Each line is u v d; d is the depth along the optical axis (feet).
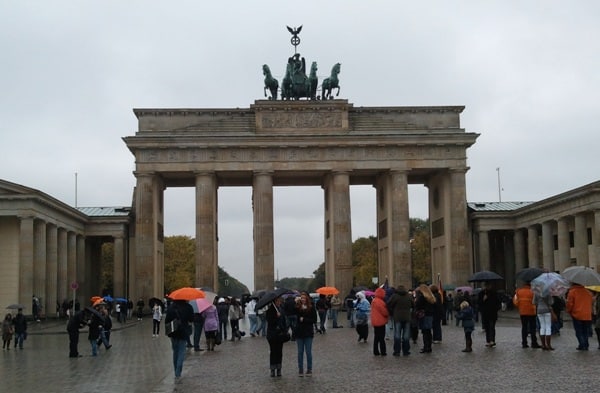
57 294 478.59
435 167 523.70
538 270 187.01
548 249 497.46
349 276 513.86
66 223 490.49
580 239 447.01
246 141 513.86
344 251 515.09
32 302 409.90
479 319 350.43
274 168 517.14
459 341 215.72
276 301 154.20
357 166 521.24
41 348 245.86
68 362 191.21
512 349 182.50
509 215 552.00
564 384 119.85
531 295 183.11
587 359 154.61
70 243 510.58
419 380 130.72
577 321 174.60
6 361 199.21
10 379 155.74
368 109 528.63
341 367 157.79
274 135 513.86
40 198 422.82
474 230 560.20
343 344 221.66
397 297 178.29
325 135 515.91
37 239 436.35
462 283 514.68
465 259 517.55
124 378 151.94
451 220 522.88
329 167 519.60
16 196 413.80
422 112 531.91
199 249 510.17
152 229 510.58
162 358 196.13
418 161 522.88
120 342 265.34
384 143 519.60
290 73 543.39
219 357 192.34
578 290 175.01
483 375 134.00
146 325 391.65
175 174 529.86
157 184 529.04
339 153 521.24
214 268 520.83
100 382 146.20
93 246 603.26
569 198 450.71
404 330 177.99
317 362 170.40
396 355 178.40
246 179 567.59
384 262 553.64
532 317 183.62
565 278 176.14
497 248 605.73
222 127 522.47
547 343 176.96
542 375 131.13
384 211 550.36
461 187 522.47
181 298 149.89
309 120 524.11
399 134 519.19
